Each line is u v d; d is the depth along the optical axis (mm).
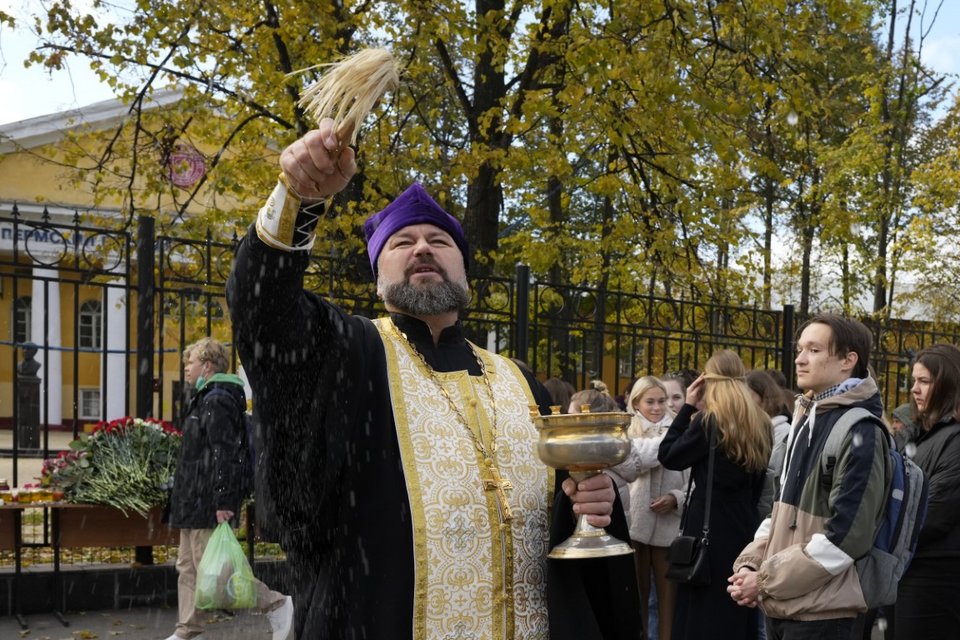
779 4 9328
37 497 6316
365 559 2061
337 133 1844
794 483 3385
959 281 14875
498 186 11117
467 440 2193
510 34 10578
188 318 8344
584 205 18422
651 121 9391
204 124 10992
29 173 17156
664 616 5348
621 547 2139
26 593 6590
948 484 4105
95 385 24203
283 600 6375
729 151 9164
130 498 6371
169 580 6957
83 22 9492
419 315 2322
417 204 2365
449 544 2070
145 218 6594
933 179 14047
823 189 13984
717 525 4398
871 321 10969
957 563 4078
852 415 3303
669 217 10852
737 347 9211
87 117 15625
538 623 2150
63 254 6531
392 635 2008
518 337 7656
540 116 10336
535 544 2193
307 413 2084
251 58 10031
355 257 8148
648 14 9195
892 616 5023
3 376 25344
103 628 6254
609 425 2113
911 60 15039
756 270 12742
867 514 3160
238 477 5613
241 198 10422
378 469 2111
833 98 15039
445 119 13891
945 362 4324
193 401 5727
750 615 4469
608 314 10656
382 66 1882
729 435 4418
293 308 2008
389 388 2191
